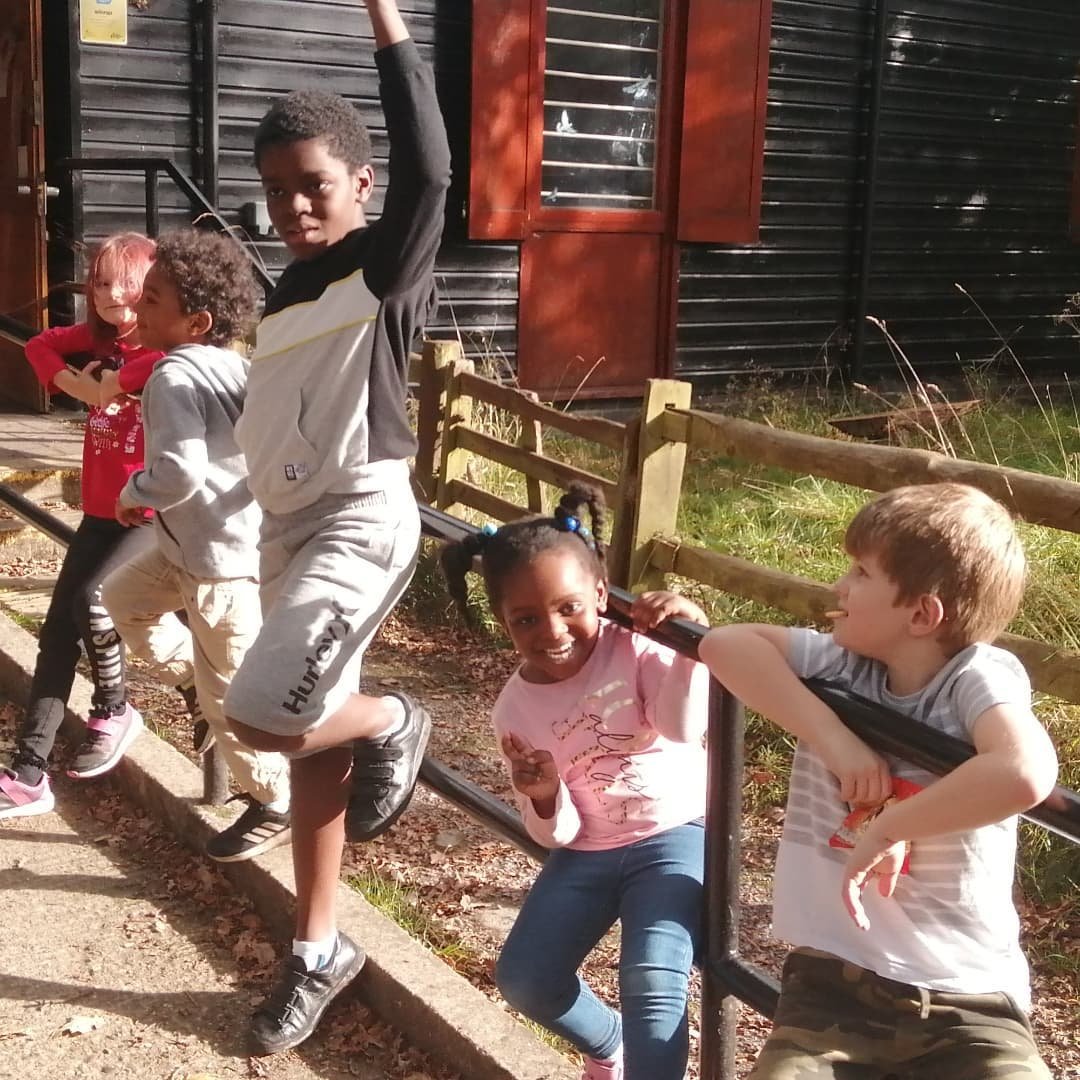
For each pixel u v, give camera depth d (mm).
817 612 4699
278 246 8852
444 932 3404
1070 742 4160
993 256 12430
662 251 10406
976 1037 1784
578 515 2318
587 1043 2430
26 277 8086
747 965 2223
